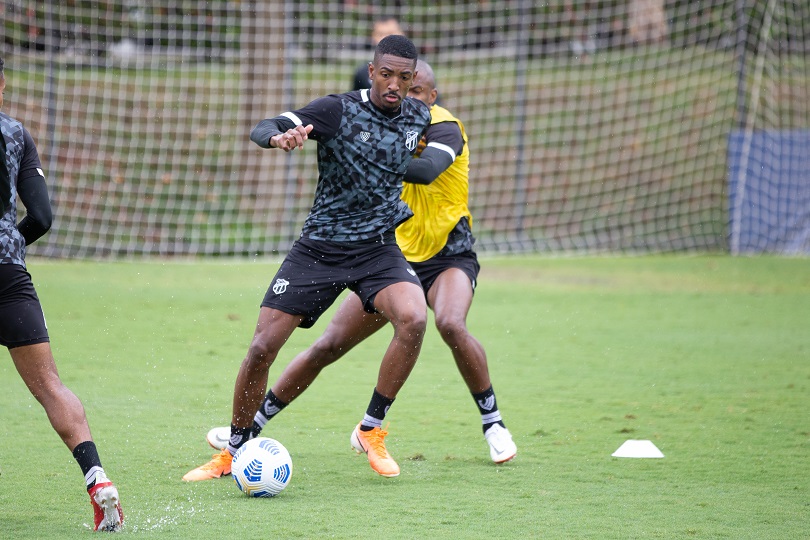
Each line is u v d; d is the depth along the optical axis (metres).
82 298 37.81
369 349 30.20
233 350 28.97
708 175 65.00
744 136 57.28
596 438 19.67
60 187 55.72
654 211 62.31
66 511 14.22
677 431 20.25
